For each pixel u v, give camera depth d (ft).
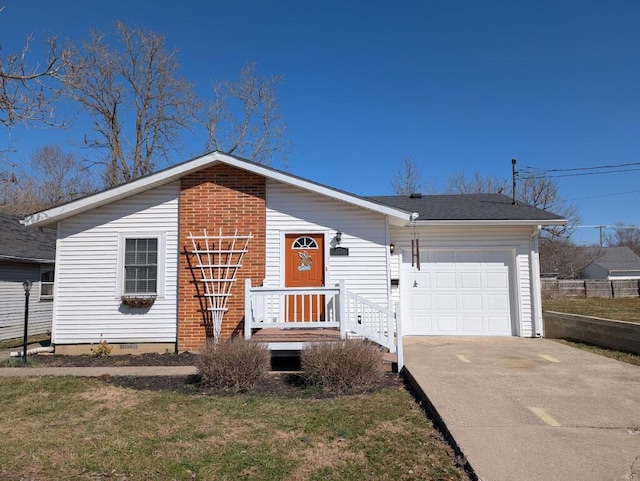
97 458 13.96
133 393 21.66
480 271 38.06
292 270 33.42
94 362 29.81
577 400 18.40
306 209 33.65
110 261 33.37
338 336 27.20
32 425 17.11
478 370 23.81
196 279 32.91
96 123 88.99
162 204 33.73
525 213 38.37
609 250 188.03
